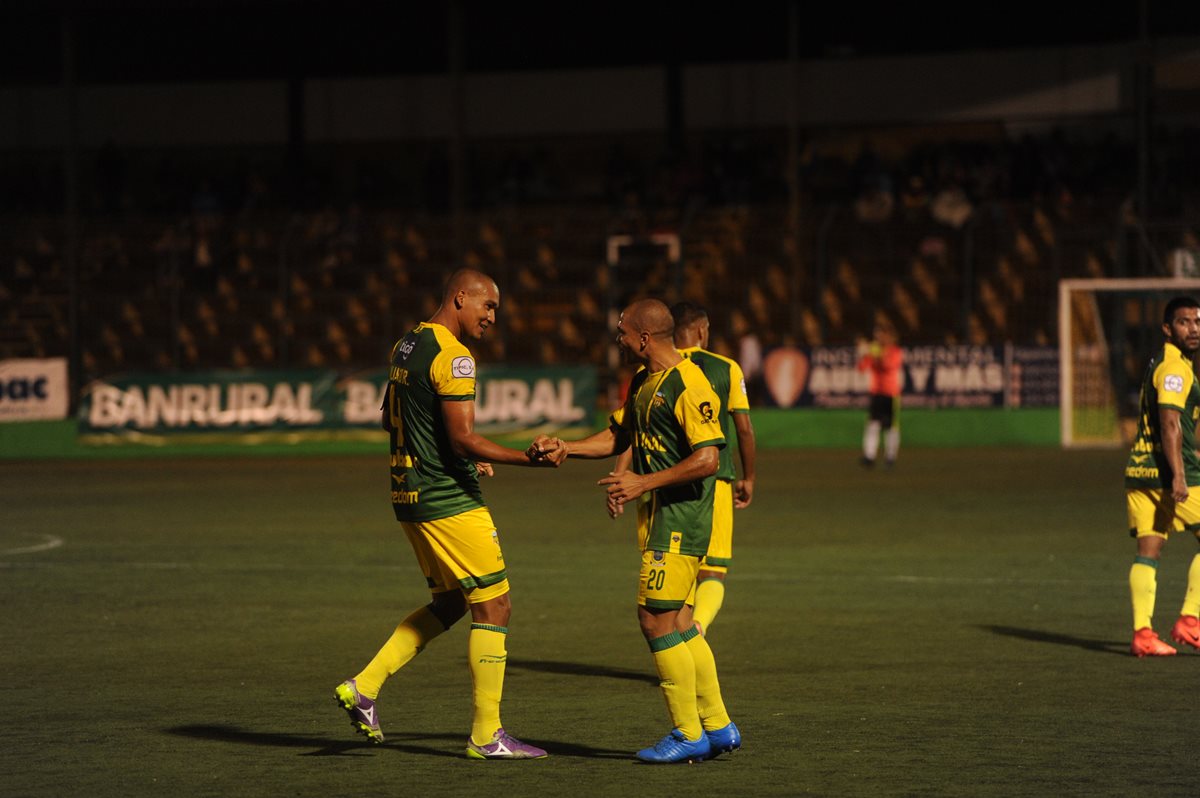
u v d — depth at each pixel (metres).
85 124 97.06
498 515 48.72
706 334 25.31
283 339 83.50
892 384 64.25
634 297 86.50
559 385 75.56
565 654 25.73
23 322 88.56
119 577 35.38
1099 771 17.53
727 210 87.88
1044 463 66.38
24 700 22.05
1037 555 37.81
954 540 40.84
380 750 18.91
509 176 93.81
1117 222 79.06
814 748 18.78
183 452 76.75
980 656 25.11
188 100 97.06
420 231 92.25
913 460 68.88
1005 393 76.31
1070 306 75.44
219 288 90.62
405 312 88.31
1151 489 25.19
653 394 18.27
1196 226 76.44
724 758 18.31
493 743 18.36
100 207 94.19
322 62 96.25
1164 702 21.42
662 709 21.39
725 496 24.41
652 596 18.03
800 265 86.44
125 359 88.44
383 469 67.88
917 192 88.12
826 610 29.94
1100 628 27.80
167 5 85.94
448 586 18.62
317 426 76.75
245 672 24.20
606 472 66.81
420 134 96.81
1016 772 17.50
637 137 95.19
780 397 77.75
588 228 89.50
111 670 24.38
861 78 92.94
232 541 42.31
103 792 16.88
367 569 36.62
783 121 93.62
